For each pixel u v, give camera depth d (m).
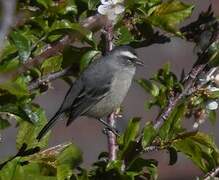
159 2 9.14
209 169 8.54
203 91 9.42
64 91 20.64
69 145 8.02
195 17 17.14
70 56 9.01
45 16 8.67
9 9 5.59
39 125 7.85
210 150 8.50
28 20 8.27
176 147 8.49
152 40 9.81
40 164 7.87
